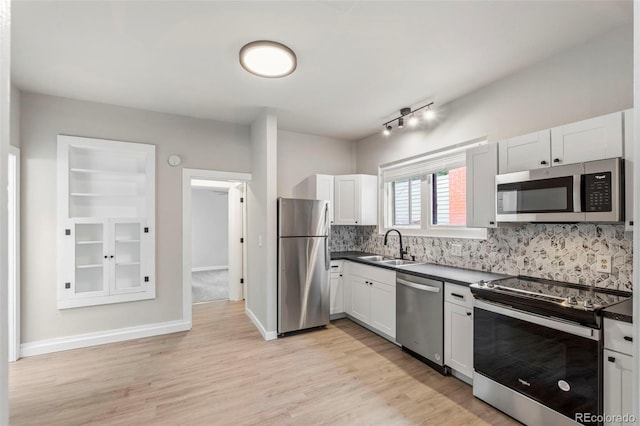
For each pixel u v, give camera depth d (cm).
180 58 240
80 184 330
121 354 298
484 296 215
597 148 184
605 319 159
